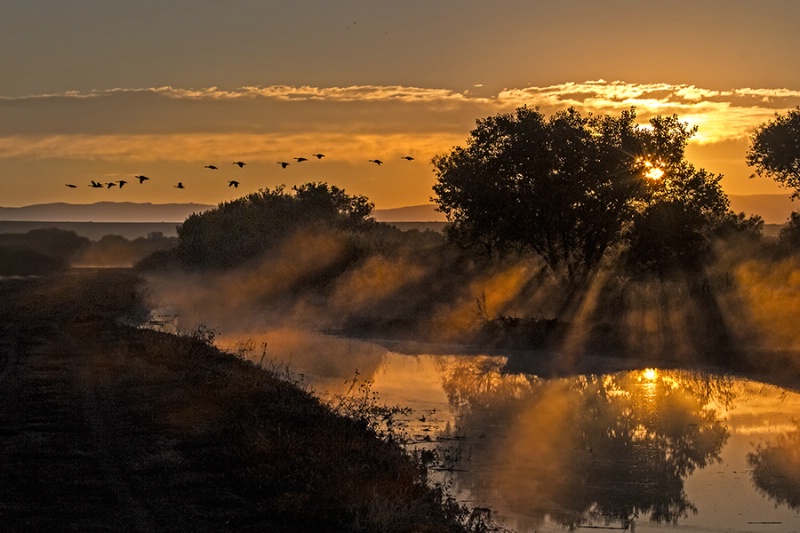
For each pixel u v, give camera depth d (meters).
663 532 15.15
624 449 20.42
